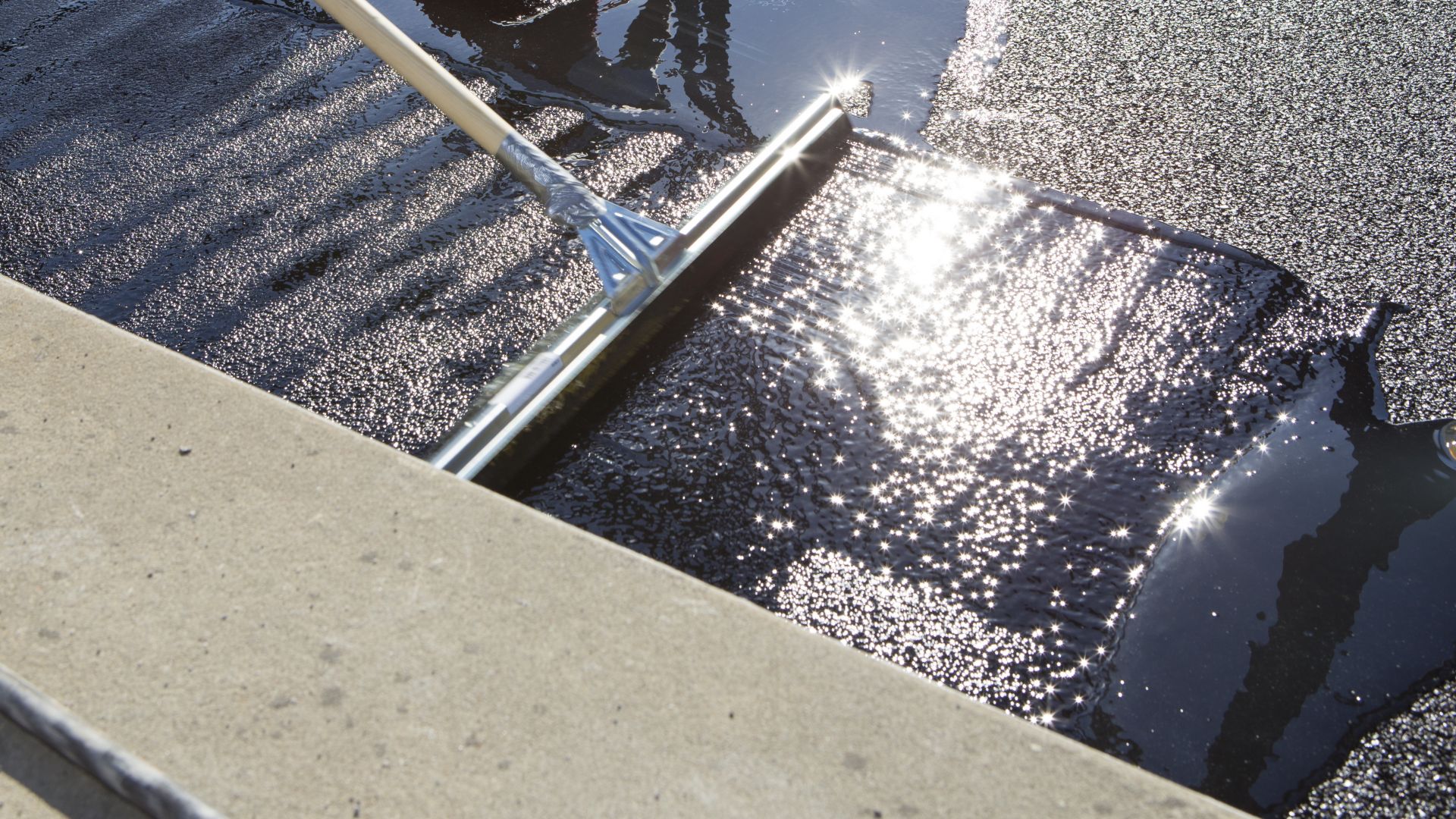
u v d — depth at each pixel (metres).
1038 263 2.10
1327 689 1.46
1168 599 1.57
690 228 2.06
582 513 1.71
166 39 2.92
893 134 2.42
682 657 1.17
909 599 1.58
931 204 2.24
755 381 1.90
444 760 1.08
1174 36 2.70
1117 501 1.69
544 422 1.81
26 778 1.10
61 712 1.07
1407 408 1.82
